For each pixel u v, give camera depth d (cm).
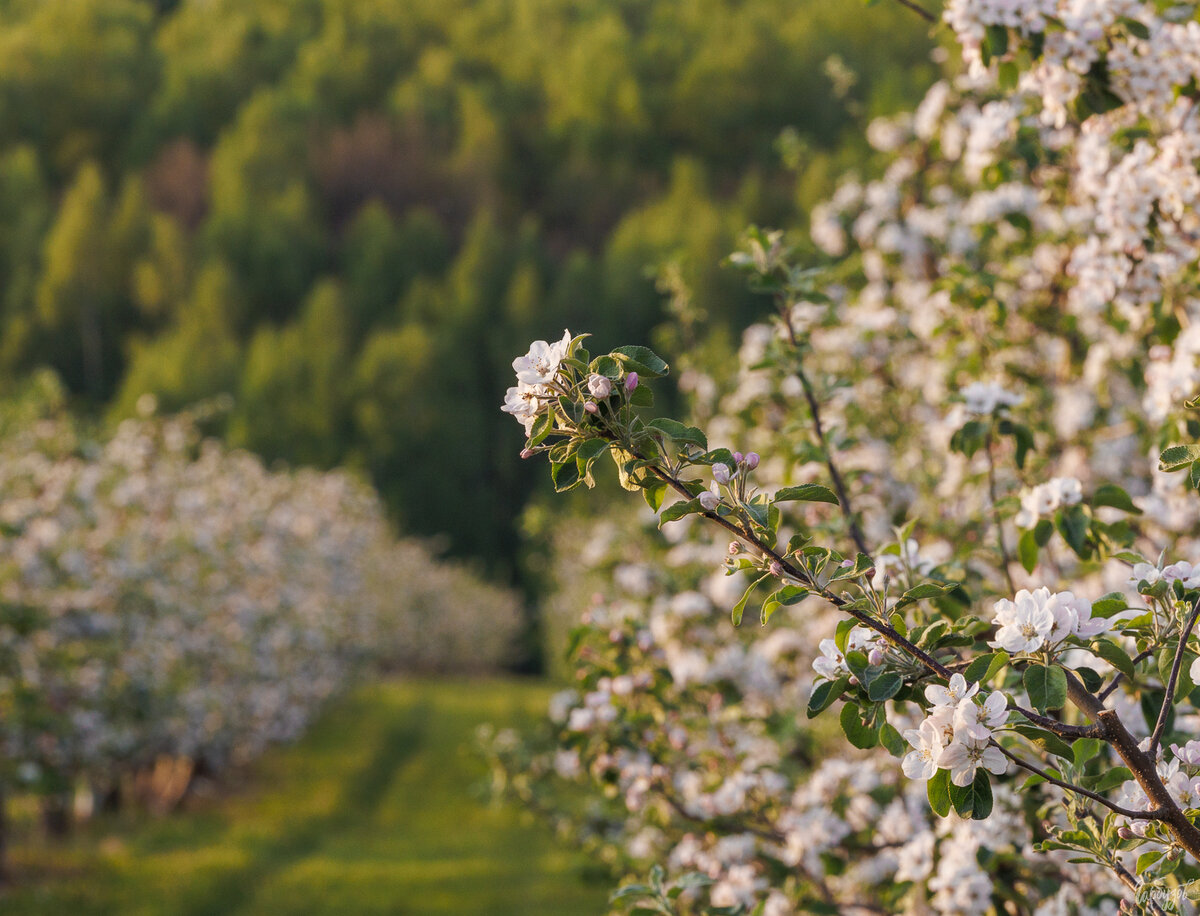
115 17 9250
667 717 409
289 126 8238
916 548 309
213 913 1055
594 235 8025
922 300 626
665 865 459
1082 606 191
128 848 1279
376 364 6059
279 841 1377
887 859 379
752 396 588
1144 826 207
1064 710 291
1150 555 415
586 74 8344
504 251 7175
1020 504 317
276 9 9894
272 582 1723
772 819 406
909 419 613
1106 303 440
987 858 302
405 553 3981
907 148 652
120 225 6788
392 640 3516
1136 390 521
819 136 3619
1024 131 443
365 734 2370
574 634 414
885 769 399
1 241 6788
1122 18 336
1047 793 299
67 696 1027
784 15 7588
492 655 4541
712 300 2870
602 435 192
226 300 6631
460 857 1309
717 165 7312
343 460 5759
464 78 9444
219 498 1603
